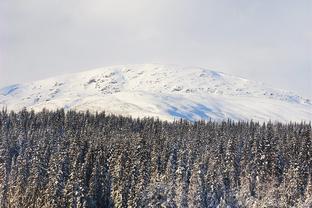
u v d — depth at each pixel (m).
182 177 180.88
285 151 197.50
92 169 180.75
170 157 189.25
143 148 192.38
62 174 166.25
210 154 194.75
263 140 196.50
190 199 173.12
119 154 187.38
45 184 171.25
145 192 172.00
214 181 178.62
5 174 186.50
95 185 172.25
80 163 178.50
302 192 176.00
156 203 169.88
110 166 184.88
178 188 174.75
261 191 180.62
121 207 171.88
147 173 181.12
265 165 188.62
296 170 179.88
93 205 168.38
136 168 180.12
